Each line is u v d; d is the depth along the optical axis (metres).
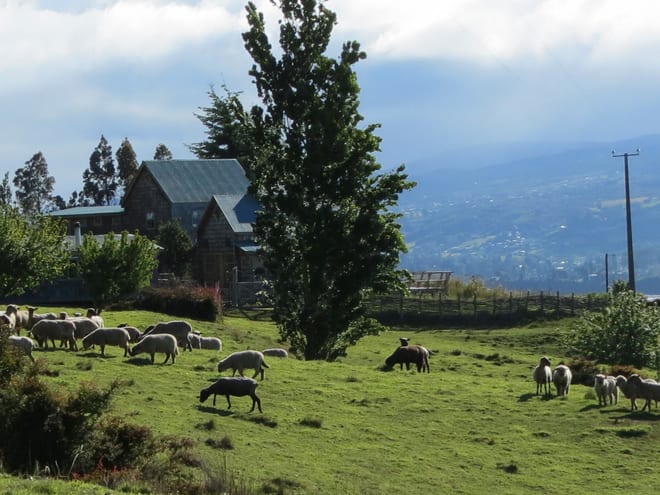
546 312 92.31
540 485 33.22
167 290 82.81
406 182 70.00
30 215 72.06
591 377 57.09
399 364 63.56
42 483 21.70
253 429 36.25
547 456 36.56
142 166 129.50
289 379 46.66
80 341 51.44
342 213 68.75
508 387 49.44
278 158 69.31
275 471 31.23
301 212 67.88
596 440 38.47
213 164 132.75
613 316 66.69
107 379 40.47
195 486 25.34
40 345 48.66
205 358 50.28
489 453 36.53
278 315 69.38
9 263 67.12
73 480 23.61
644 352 65.38
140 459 26.97
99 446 26.55
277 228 69.25
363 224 67.94
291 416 39.09
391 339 83.69
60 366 42.59
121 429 27.22
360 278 67.94
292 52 69.94
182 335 53.81
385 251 69.19
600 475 34.53
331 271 68.31
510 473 34.34
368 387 46.62
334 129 68.12
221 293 101.81
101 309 79.88
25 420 26.22
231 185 130.62
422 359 58.25
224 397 41.06
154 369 44.69
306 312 68.38
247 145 70.94
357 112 69.44
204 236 119.00
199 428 35.00
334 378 48.50
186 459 28.86
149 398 38.44
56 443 26.19
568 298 95.12
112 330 47.28
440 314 94.38
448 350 75.50
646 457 36.75
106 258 78.69
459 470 34.28
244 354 44.88
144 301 81.69
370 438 37.25
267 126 70.06
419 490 31.59
